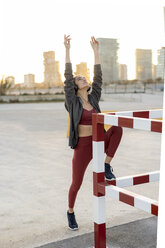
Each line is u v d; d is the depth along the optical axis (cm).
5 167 593
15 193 448
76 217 364
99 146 270
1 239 311
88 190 459
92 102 331
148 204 223
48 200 420
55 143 847
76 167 321
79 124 316
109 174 322
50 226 341
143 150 741
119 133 317
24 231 329
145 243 297
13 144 833
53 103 3491
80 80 329
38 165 607
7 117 1584
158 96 4447
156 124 214
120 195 248
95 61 355
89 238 311
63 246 295
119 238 308
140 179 284
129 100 3569
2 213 378
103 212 277
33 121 1394
